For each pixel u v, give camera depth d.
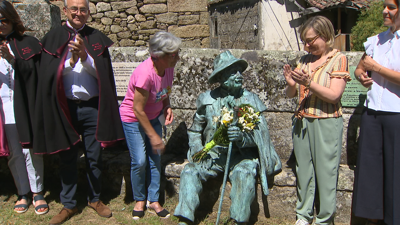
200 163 3.02
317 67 2.63
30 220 3.02
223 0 10.16
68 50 2.79
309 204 2.87
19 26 2.94
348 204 2.99
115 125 2.93
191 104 3.63
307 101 2.71
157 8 8.37
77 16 2.75
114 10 8.38
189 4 8.39
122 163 3.41
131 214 3.15
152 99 2.79
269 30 9.33
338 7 8.77
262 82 3.43
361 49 7.99
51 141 2.79
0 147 3.00
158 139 2.71
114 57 3.74
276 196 3.07
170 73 2.90
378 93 2.56
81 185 3.61
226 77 2.84
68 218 3.03
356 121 3.24
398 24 2.45
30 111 2.85
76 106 2.92
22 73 2.84
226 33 10.50
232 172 2.91
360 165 2.68
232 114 2.77
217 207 3.19
